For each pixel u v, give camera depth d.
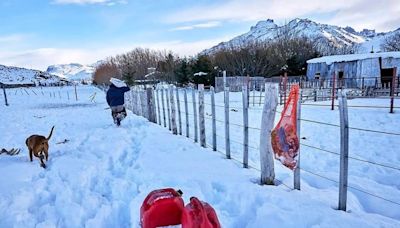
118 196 5.58
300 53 57.16
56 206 5.20
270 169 5.68
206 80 46.94
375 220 4.28
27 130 14.55
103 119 17.86
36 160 8.46
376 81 27.78
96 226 4.52
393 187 6.39
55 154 9.11
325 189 5.85
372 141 10.47
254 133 12.12
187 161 7.47
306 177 6.70
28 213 5.00
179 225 3.44
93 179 6.59
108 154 8.73
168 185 5.84
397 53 31.88
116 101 14.16
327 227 3.98
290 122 5.04
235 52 56.00
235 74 51.97
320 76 34.78
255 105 23.98
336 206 4.80
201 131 9.22
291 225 4.12
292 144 5.03
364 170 7.59
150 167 7.03
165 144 9.59
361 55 33.28
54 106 30.89
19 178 6.81
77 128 14.46
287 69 51.75
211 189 5.56
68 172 7.10
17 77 137.38
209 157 7.87
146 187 5.80
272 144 5.47
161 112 18.91
